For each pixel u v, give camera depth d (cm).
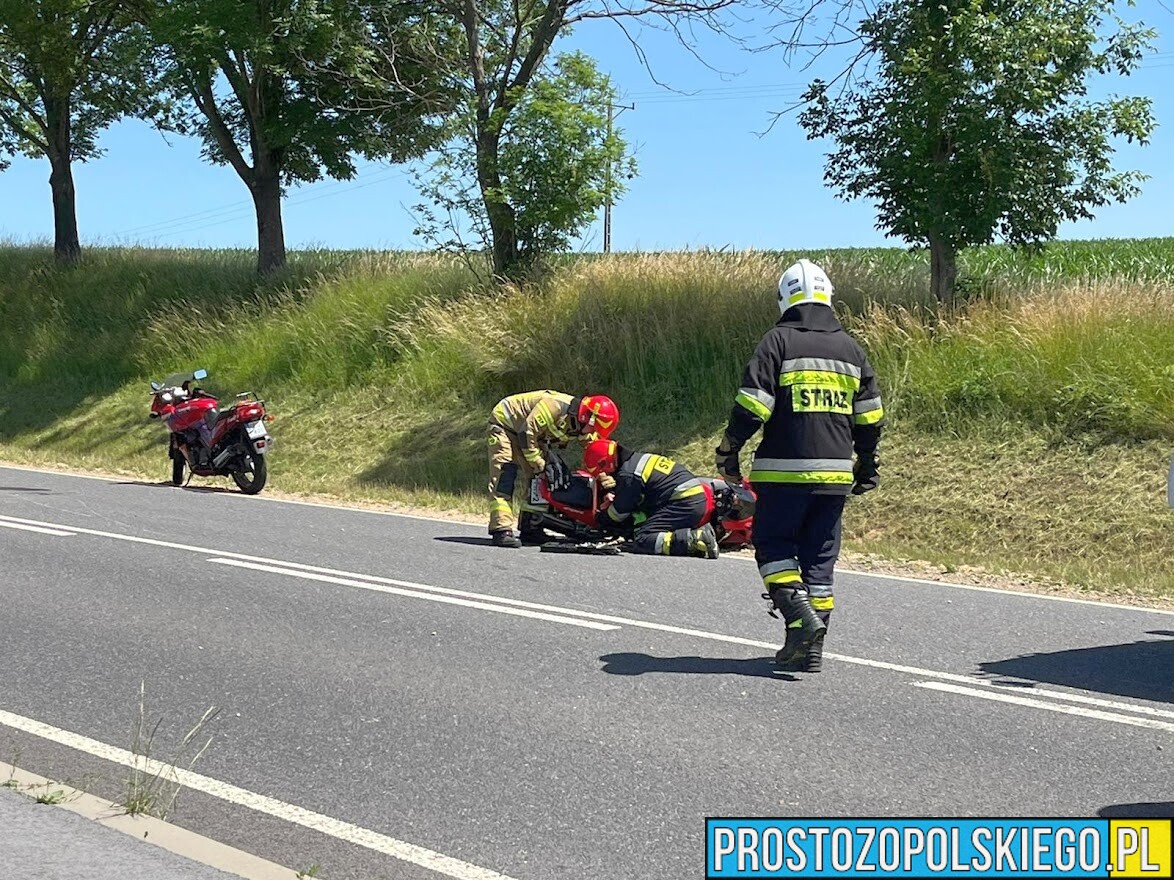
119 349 2422
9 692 608
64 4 2523
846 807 463
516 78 2025
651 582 908
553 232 2011
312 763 509
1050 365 1382
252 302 2409
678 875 405
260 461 1513
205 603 809
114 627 741
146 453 1997
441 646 698
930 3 1548
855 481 670
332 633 729
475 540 1118
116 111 2755
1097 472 1254
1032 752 523
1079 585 975
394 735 544
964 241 1566
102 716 571
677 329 1716
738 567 990
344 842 431
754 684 625
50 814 423
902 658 685
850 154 1656
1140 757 517
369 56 2203
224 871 379
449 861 416
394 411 1859
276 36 2294
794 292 651
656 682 627
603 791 477
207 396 1573
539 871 408
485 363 1803
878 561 1086
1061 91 1527
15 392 2452
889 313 1620
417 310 2019
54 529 1122
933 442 1380
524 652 687
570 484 1078
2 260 2995
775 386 631
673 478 1066
